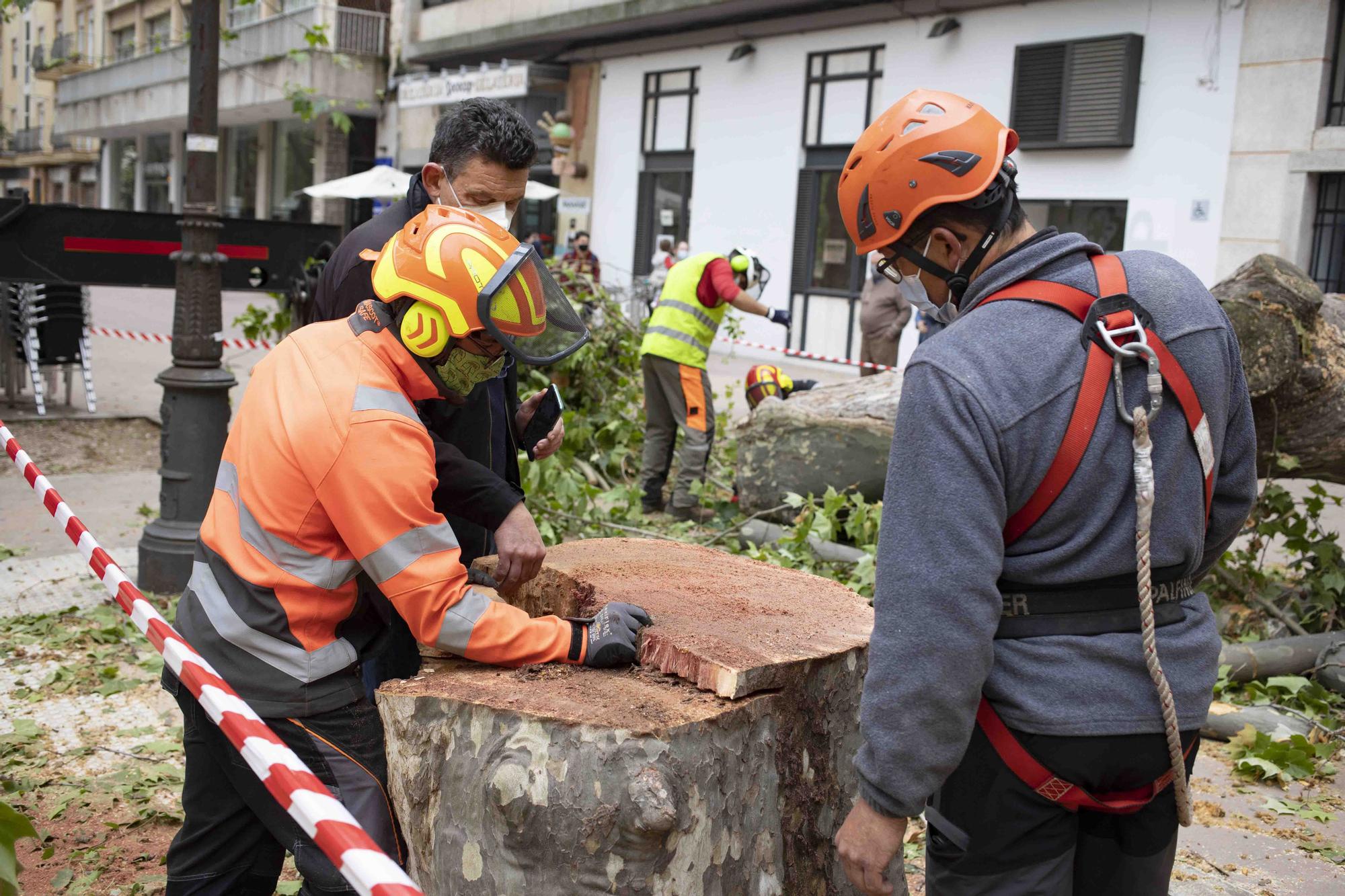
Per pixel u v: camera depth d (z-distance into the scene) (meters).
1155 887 1.88
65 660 4.62
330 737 2.09
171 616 5.00
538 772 1.89
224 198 38.50
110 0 41.78
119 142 46.78
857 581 5.21
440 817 2.03
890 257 1.92
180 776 3.64
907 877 3.16
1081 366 1.67
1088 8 13.12
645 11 18.17
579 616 2.57
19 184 61.06
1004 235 1.81
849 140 16.42
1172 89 12.44
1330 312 4.94
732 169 18.33
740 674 2.02
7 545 6.13
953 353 1.69
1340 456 4.94
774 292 17.75
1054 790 1.73
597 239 21.48
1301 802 3.72
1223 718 4.21
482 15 22.98
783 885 2.16
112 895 2.97
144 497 7.32
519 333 2.04
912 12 14.98
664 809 1.84
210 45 5.16
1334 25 11.24
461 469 2.37
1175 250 12.55
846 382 6.63
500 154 2.72
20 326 9.88
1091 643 1.70
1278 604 5.34
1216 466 1.76
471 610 2.06
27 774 3.64
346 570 2.08
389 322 2.12
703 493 7.02
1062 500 1.68
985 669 1.65
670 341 6.89
